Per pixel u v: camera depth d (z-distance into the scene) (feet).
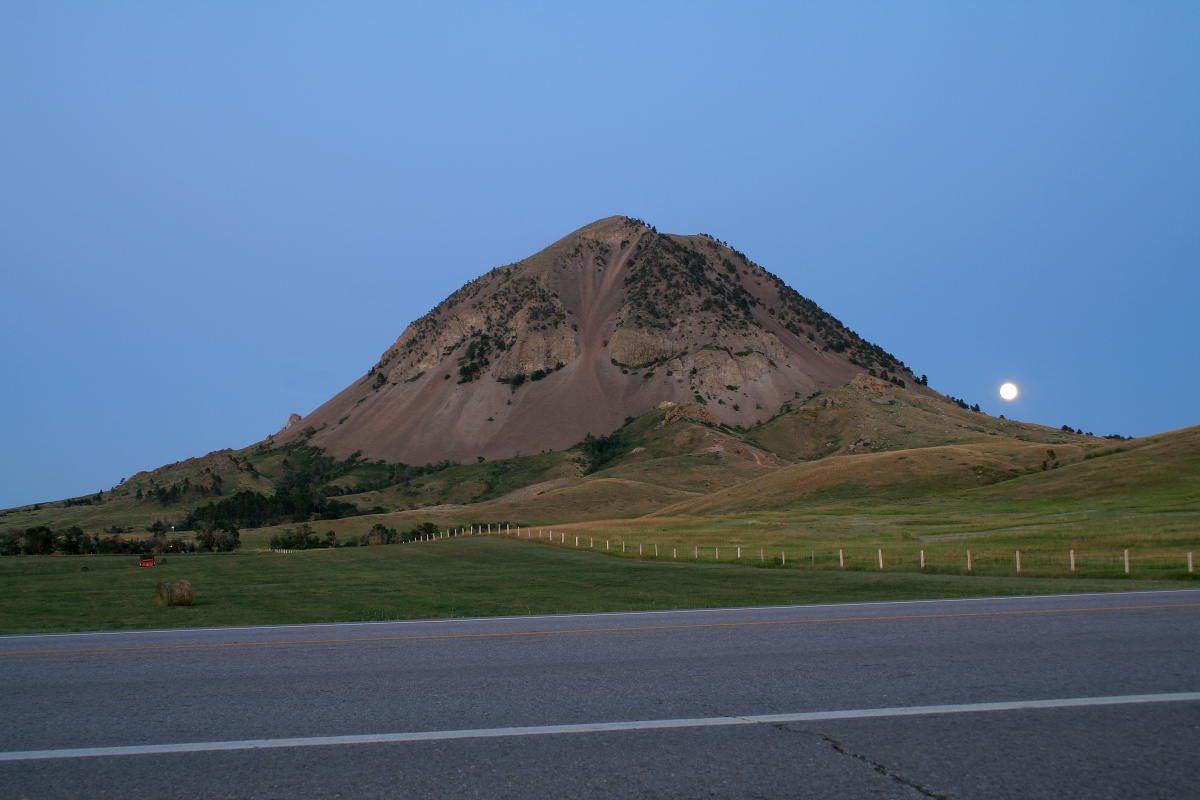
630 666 36.47
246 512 635.25
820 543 182.50
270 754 23.88
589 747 24.04
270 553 232.53
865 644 41.11
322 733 26.02
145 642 47.67
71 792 20.92
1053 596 65.72
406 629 52.47
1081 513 217.56
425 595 89.45
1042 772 21.47
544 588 98.32
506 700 30.14
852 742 24.17
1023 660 35.86
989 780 20.90
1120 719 26.14
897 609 57.77
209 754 23.98
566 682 33.19
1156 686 30.50
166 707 30.04
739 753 23.29
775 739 24.54
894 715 26.96
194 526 610.65
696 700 29.58
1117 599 61.57
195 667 38.45
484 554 203.92
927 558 133.39
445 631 50.55
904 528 216.13
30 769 22.74
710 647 41.42
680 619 54.54
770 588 89.40
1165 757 22.54
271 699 31.07
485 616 64.54
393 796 20.30
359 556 205.46
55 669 38.34
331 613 70.28
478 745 24.40
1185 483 255.09
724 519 281.95
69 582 130.11
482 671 35.96
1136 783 20.65
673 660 37.81
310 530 383.45
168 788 21.15
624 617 57.11
